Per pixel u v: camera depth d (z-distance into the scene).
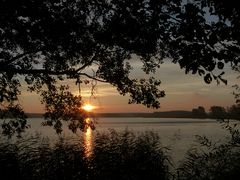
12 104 18.12
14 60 15.56
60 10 13.57
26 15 12.48
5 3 12.17
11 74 15.73
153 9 6.40
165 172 18.06
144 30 8.28
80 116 21.36
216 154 7.20
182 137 45.75
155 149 23.05
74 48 15.41
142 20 7.70
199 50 5.43
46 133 53.97
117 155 20.56
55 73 16.84
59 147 23.08
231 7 5.01
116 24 9.39
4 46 15.30
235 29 5.25
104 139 25.64
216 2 5.18
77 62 17.86
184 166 11.91
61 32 13.41
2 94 17.42
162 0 6.24
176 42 5.64
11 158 19.42
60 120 21.47
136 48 11.71
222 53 5.41
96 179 18.28
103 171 18.67
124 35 10.50
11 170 18.34
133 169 18.81
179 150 28.00
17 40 14.35
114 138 26.42
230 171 8.69
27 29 13.43
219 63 5.44
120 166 19.03
